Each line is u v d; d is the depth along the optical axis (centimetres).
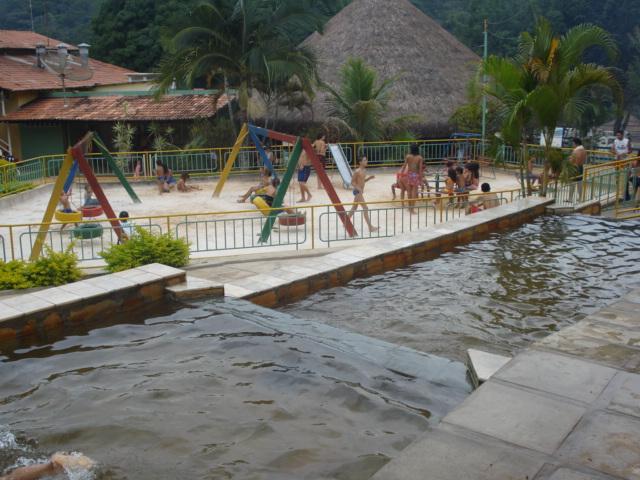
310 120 2741
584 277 1029
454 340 789
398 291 990
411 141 2519
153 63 4303
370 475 488
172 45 2355
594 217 1455
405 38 2925
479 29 5450
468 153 2564
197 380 666
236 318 846
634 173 1669
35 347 764
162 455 524
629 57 5341
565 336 646
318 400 618
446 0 6706
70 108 3042
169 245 1125
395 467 424
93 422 580
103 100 3112
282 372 681
